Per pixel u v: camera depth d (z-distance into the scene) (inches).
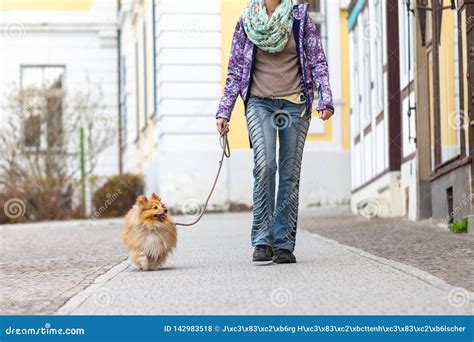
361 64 887.1
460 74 547.8
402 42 733.9
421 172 669.3
